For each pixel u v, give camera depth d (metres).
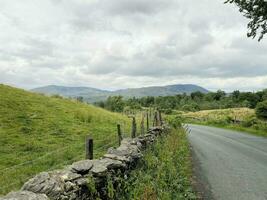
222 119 55.12
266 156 18.45
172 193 8.76
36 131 21.22
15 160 14.53
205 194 10.27
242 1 24.38
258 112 45.09
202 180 12.07
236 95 136.38
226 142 25.25
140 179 8.40
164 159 10.98
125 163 8.57
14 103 28.12
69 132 21.97
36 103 30.81
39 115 26.16
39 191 5.53
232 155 18.42
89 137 8.95
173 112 91.19
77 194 6.16
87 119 27.97
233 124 48.06
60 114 28.42
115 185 7.65
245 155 18.56
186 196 9.16
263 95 116.06
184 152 15.90
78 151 16.28
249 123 43.06
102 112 37.06
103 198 7.06
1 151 15.95
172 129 25.50
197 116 78.12
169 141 16.44
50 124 23.78
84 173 6.77
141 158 10.62
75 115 28.95
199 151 19.66
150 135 15.73
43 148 16.98
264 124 40.47
